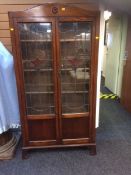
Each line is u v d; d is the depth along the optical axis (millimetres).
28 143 2178
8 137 2312
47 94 2094
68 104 2133
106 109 3588
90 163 2113
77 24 1871
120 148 2373
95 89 2029
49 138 2195
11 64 2113
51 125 2145
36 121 2115
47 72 2020
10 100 2225
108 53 4637
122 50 3803
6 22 2275
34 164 2115
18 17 1755
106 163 2109
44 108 2123
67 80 2049
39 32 1877
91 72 1970
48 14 1769
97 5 2273
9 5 2221
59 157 2221
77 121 2152
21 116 2066
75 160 2164
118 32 3916
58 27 1816
